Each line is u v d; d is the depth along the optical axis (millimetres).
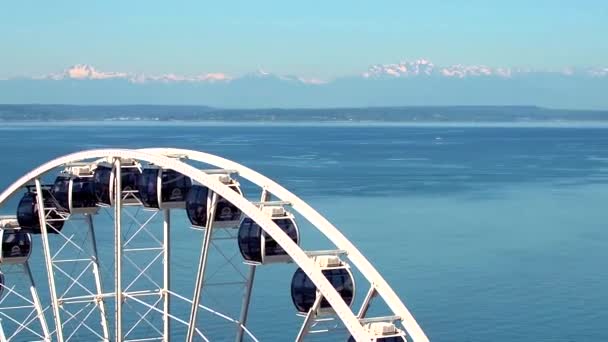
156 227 157125
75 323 97812
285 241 46438
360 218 180875
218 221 54188
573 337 102312
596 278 130125
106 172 60250
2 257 67062
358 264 47094
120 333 59000
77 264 125375
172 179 57281
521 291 121875
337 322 95938
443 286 123938
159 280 117875
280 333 97000
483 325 106312
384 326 43750
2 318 99562
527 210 198625
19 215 66875
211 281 118938
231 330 97688
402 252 146125
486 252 148500
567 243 158750
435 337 102188
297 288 47906
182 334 96000
